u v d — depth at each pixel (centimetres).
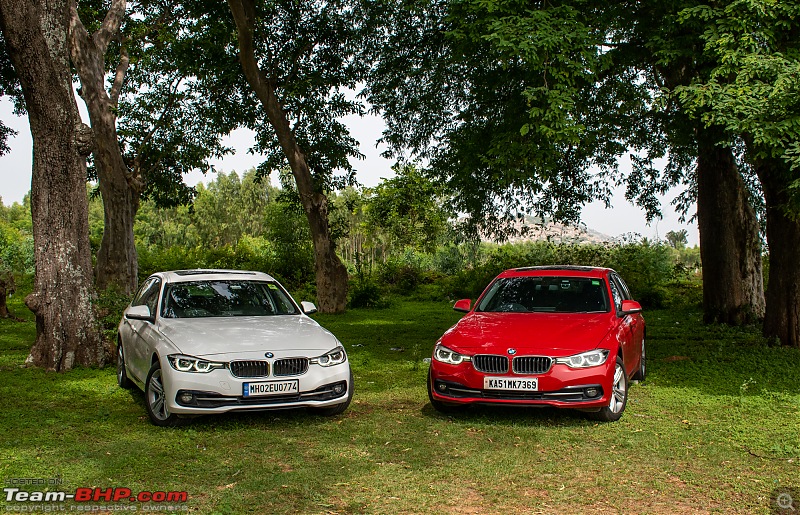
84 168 1078
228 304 800
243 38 1780
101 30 1684
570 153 1644
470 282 2825
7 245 3825
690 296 2392
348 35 2023
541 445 605
